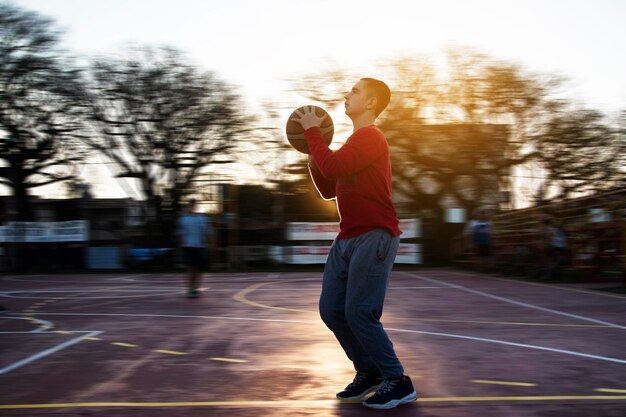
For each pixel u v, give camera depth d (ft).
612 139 83.41
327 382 13.50
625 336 19.76
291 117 12.10
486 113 81.41
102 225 77.51
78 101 81.41
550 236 48.67
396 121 81.20
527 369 14.67
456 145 80.74
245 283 49.93
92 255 76.74
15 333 21.30
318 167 11.30
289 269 74.69
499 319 24.44
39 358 16.43
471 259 68.33
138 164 82.84
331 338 19.47
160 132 81.82
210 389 12.89
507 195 83.61
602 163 85.05
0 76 79.30
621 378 13.69
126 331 21.52
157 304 32.07
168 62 81.00
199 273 36.76
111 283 52.65
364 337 11.33
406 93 80.48
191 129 81.35
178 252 76.28
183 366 15.25
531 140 82.79
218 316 25.95
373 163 11.43
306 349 17.51
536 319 24.43
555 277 48.49
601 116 82.53
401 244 76.74
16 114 82.38
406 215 84.43
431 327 22.06
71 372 14.62
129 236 77.71
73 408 11.43
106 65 80.59
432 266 79.71
